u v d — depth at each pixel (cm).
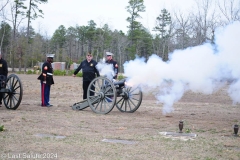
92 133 714
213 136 704
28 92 1631
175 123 858
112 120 886
